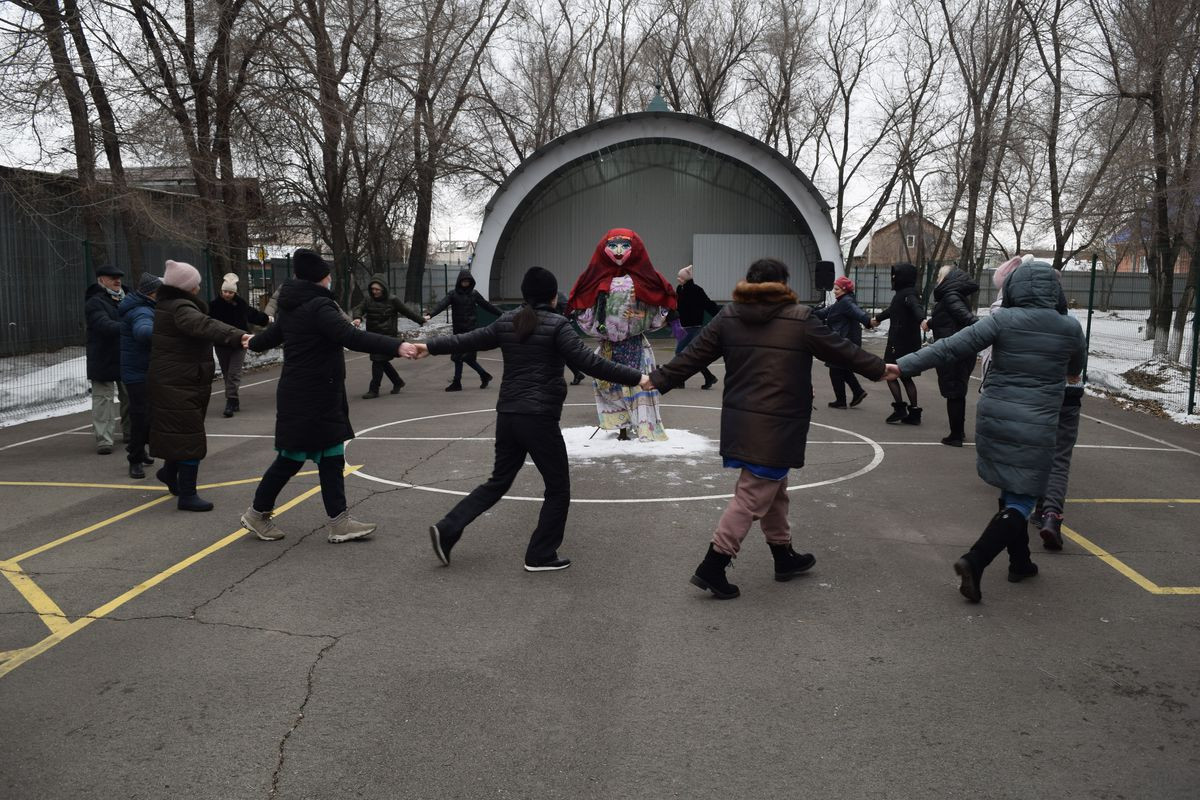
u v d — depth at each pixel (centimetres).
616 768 336
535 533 564
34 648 444
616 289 951
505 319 557
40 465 895
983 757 344
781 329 482
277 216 2656
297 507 727
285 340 593
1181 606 504
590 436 1038
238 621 480
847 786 324
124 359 813
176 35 1681
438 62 2709
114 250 1941
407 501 748
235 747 350
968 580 493
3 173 1617
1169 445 1009
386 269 3581
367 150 2673
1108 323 3859
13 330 1748
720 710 382
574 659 433
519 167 2547
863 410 1286
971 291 989
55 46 1464
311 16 1972
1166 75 1747
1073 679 412
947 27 2803
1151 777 330
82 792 319
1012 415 504
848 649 445
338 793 319
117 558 590
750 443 484
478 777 329
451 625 475
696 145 2570
